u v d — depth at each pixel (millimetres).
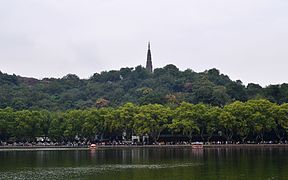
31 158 160750
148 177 96562
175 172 104875
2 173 109125
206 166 117062
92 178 97250
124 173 105875
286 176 92438
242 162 126188
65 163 136875
